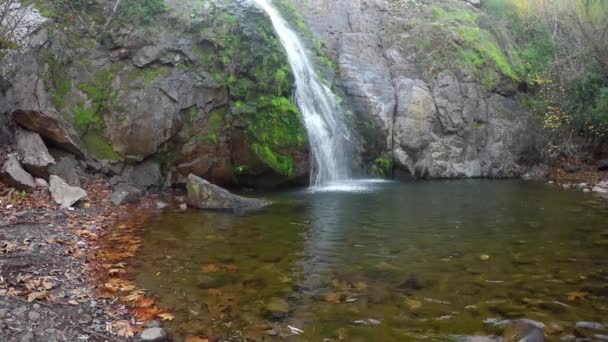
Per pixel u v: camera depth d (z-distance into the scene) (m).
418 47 16.23
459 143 15.03
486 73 15.98
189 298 4.86
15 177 8.21
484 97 15.71
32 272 5.11
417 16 17.58
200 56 11.02
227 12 11.80
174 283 5.25
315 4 17.06
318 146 12.72
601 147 16.45
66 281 5.05
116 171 9.85
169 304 4.70
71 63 10.05
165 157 10.48
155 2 11.01
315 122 13.05
